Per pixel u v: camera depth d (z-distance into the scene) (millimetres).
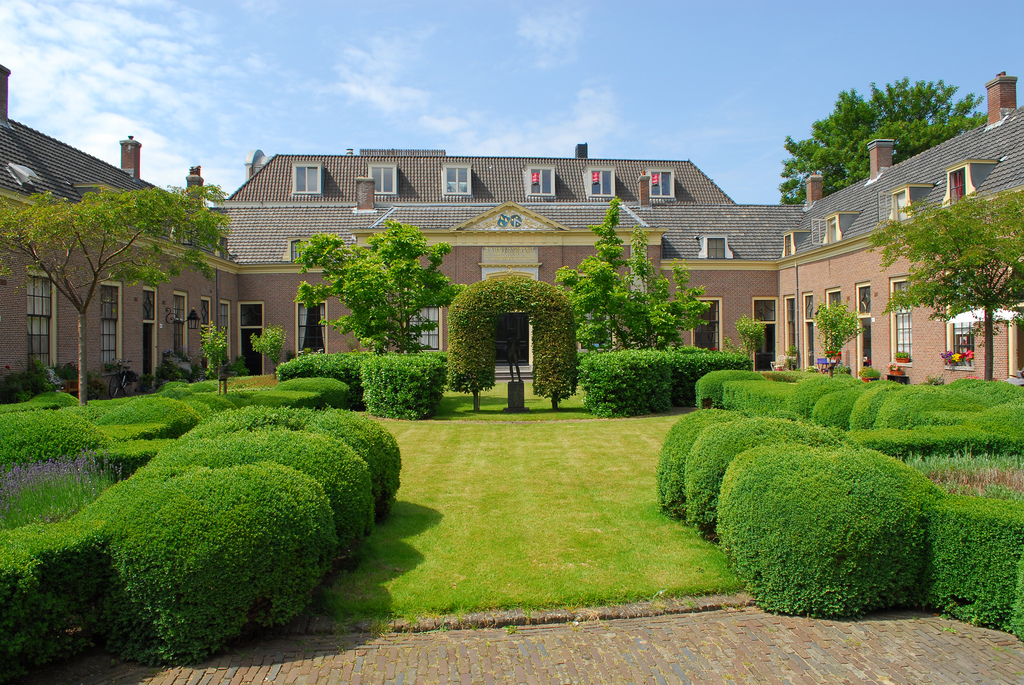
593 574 4383
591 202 30266
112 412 7117
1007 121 16469
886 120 30938
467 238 23359
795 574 3828
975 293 10555
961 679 3158
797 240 24484
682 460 5359
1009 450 5871
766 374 18469
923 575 3863
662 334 16422
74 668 3293
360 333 14766
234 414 5469
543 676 3242
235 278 24500
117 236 10500
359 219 25703
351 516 4535
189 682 3174
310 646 3551
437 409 13422
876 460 4082
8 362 12836
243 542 3383
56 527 3426
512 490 6621
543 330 12828
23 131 15859
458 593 4086
